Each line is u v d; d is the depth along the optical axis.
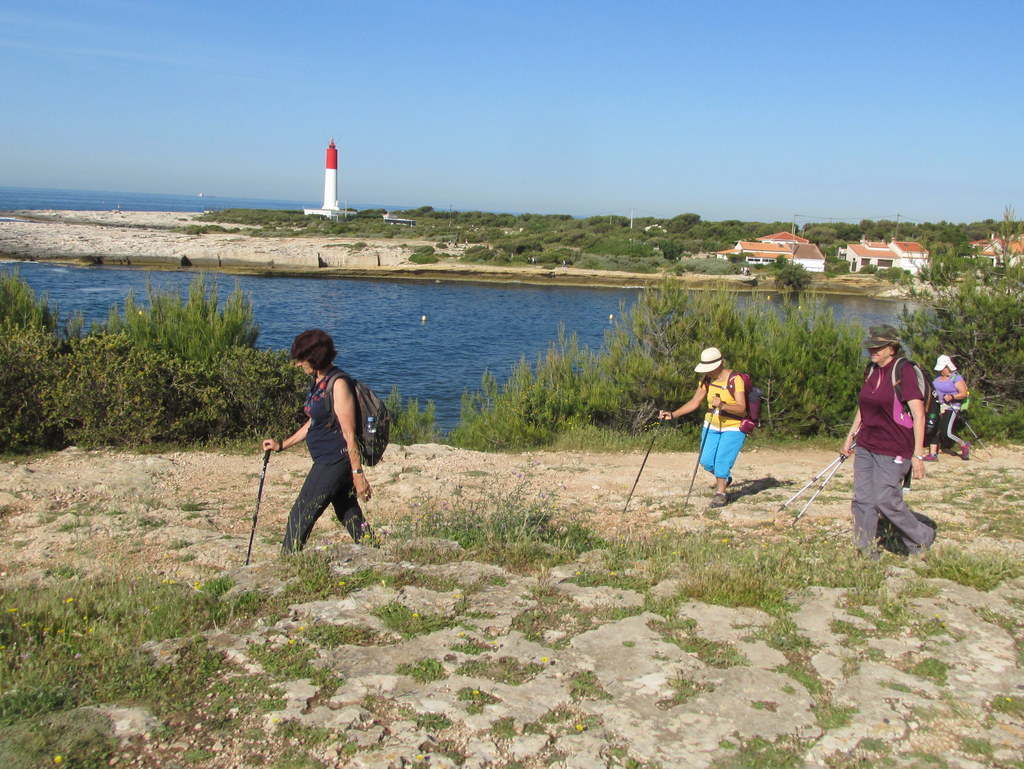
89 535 6.96
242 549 6.63
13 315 12.62
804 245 82.12
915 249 78.19
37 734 3.18
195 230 100.31
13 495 8.16
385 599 4.54
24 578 5.75
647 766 3.09
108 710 3.39
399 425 15.51
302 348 5.39
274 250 77.62
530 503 7.80
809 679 3.74
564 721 3.37
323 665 3.78
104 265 67.56
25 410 10.81
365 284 69.00
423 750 3.16
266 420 11.98
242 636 4.06
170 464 10.03
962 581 4.96
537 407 14.13
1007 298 13.59
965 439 12.70
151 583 5.18
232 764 3.06
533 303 59.75
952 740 3.27
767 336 14.23
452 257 82.06
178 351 12.80
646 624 4.30
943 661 3.91
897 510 5.47
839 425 13.76
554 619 4.37
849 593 4.71
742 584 4.69
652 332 14.30
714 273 75.19
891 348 5.49
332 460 5.49
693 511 8.00
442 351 37.06
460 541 5.84
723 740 3.26
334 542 6.18
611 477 10.04
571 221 123.19
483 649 3.99
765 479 9.92
